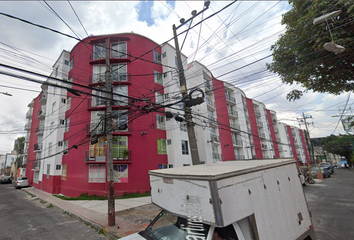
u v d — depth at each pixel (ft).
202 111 70.54
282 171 13.10
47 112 76.28
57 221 29.07
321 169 87.04
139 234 11.91
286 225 11.40
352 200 33.68
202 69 78.28
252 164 12.78
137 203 39.81
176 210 10.13
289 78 26.94
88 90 55.52
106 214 31.58
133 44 59.82
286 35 25.48
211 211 8.21
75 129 56.03
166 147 59.31
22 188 79.30
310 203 33.94
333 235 18.81
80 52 60.64
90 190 49.34
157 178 12.30
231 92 100.07
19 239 21.63
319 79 26.40
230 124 91.30
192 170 11.36
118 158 50.21
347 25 19.74
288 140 153.89
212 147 72.74
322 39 20.58
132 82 56.03
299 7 23.49
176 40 29.86
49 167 65.21
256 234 9.21
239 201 9.07
